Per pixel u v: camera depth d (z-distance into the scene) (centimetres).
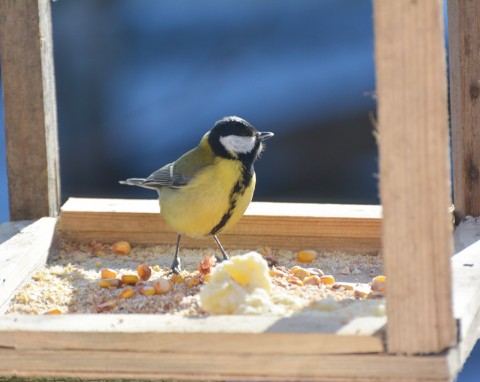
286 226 1035
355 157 1570
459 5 966
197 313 735
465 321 636
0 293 843
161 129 1580
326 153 1576
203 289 719
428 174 574
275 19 1631
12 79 1055
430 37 556
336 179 1567
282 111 1598
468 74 976
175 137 1580
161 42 1608
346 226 1020
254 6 1638
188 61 1614
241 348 616
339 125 1580
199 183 986
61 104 1565
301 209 1057
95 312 823
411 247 586
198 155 1008
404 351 595
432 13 553
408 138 572
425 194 577
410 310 591
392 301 593
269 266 969
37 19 1048
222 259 1020
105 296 866
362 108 1580
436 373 590
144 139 1573
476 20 964
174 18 1608
